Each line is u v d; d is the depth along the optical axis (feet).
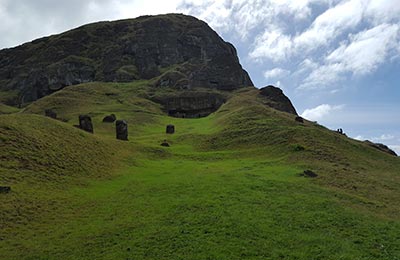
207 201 90.17
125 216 81.25
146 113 315.78
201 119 300.20
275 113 240.12
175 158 160.15
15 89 580.30
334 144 178.60
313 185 112.47
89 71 560.61
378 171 147.64
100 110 305.12
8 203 82.17
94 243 67.41
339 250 66.28
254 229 73.36
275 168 135.85
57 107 317.63
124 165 137.39
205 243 66.64
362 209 91.86
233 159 158.30
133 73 535.19
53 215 81.61
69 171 114.01
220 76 484.74
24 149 115.65
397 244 70.44
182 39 636.89
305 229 75.31
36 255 62.85
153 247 65.26
